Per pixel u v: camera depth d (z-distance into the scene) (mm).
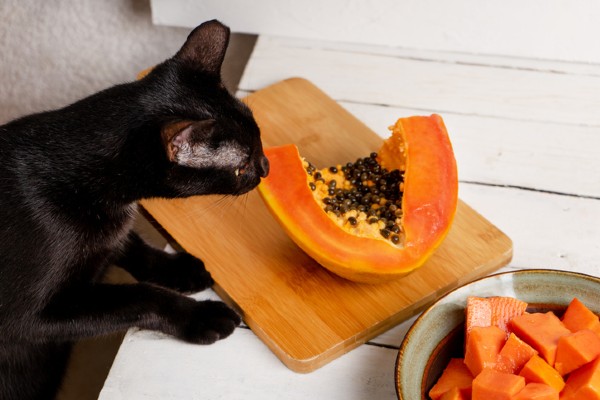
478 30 1211
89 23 1520
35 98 1476
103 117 906
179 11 1288
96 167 902
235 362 916
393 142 999
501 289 897
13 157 908
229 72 1447
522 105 1146
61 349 1054
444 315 880
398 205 956
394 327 942
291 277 960
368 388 895
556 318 869
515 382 814
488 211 1031
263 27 1267
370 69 1205
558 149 1092
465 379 857
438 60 1218
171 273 981
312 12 1238
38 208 896
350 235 908
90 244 927
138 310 933
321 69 1205
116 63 1493
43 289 908
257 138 929
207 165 902
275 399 890
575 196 1043
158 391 896
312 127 1102
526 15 1188
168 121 848
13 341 937
